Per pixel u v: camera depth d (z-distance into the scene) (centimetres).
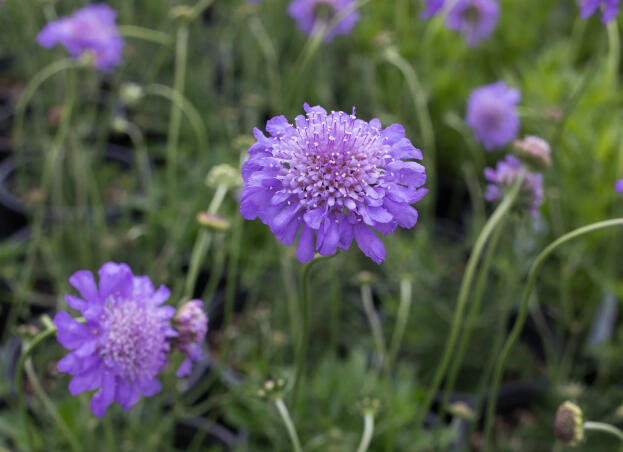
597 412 67
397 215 42
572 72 94
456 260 85
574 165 81
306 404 62
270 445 64
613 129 82
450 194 102
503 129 73
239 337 71
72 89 66
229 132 88
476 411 57
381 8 117
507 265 72
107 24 72
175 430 64
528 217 66
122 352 45
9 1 93
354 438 61
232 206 79
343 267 79
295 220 42
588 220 79
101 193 91
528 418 70
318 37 68
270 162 42
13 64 115
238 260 80
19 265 79
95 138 98
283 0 114
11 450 61
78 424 59
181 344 46
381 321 76
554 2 123
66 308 63
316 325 75
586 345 74
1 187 87
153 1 113
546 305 81
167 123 104
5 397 62
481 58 113
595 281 72
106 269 45
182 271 79
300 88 76
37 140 91
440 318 75
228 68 103
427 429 66
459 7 80
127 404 45
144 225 76
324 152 42
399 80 101
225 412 64
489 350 75
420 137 97
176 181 87
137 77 110
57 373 65
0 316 73
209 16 128
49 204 86
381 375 66
